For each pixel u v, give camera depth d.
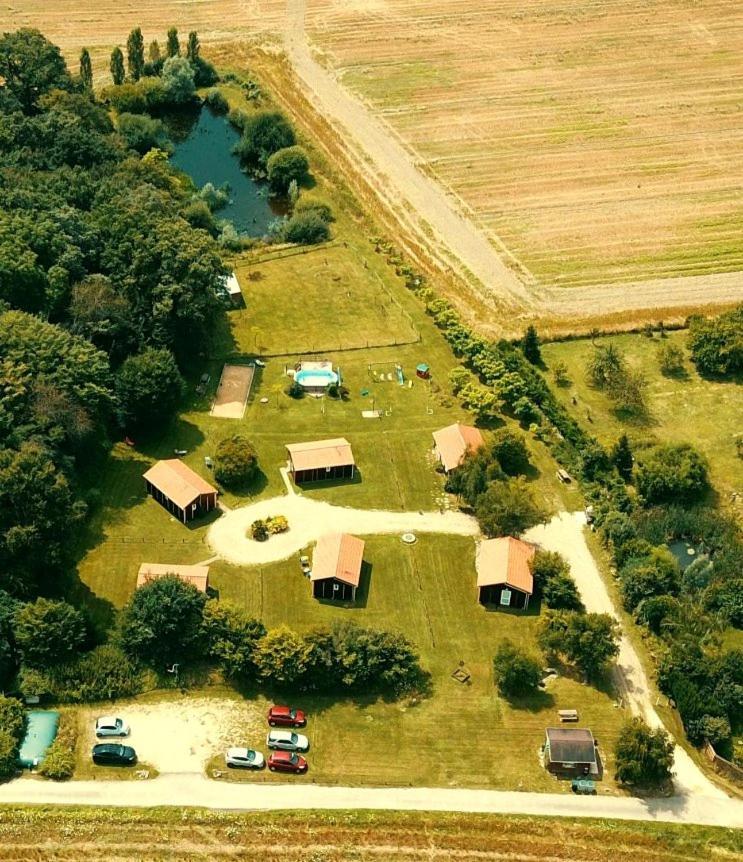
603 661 125.62
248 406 163.12
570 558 143.00
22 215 170.38
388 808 111.75
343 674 122.88
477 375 172.38
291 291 190.00
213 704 121.81
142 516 143.62
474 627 132.38
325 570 133.38
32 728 116.44
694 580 139.00
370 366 172.88
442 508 148.38
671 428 166.00
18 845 105.31
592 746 116.25
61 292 162.50
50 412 140.25
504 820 110.81
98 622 128.88
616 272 199.75
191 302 165.00
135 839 106.69
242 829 108.31
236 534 142.00
